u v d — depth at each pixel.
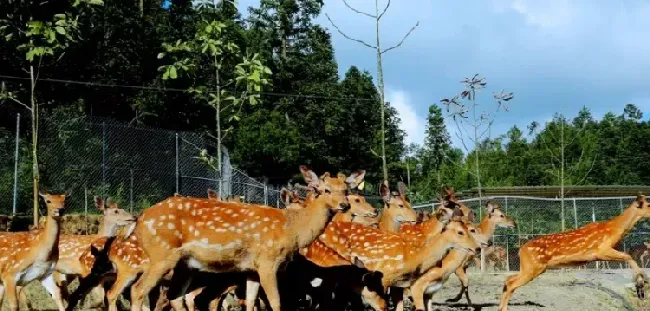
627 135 55.12
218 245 9.51
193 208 9.56
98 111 29.66
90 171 18.38
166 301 10.66
